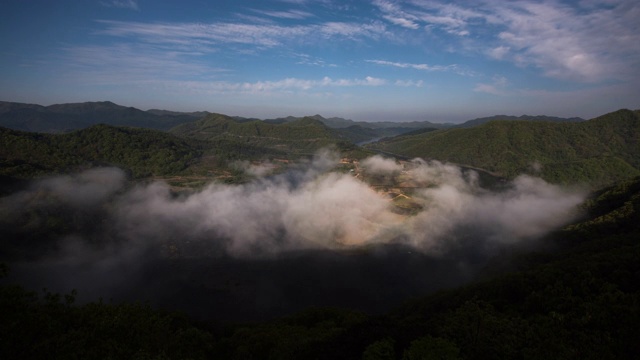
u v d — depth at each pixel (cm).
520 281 7294
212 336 6969
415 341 4719
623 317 4953
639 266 6488
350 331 5825
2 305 4428
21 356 4031
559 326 5091
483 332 5059
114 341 4672
